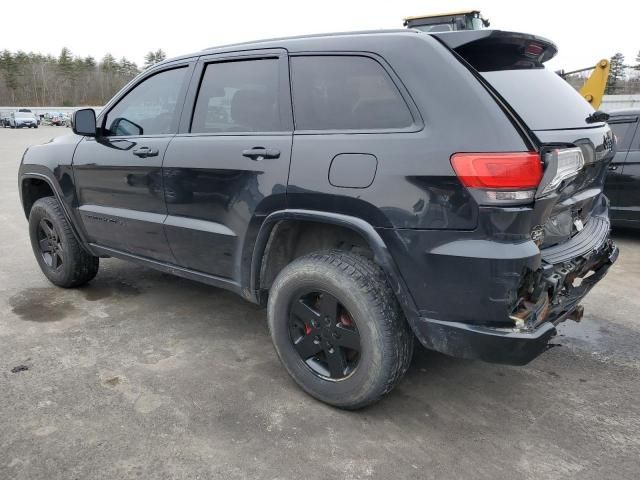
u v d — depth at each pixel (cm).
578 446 235
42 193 446
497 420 254
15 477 208
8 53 8538
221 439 234
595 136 254
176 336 341
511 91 235
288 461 221
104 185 354
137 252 353
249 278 283
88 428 239
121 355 312
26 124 4175
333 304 247
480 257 202
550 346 240
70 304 393
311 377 263
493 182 198
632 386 287
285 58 269
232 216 279
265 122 272
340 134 239
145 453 224
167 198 313
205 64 308
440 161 208
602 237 282
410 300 225
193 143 297
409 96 223
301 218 247
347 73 246
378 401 251
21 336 335
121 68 9431
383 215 221
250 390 276
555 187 211
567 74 720
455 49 231
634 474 217
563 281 241
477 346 213
